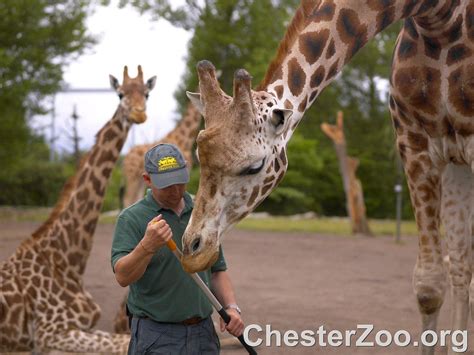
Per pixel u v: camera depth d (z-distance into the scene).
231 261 14.62
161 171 4.32
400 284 11.73
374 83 38.22
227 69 33.81
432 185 5.59
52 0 25.08
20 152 26.41
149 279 4.41
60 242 7.00
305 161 35.06
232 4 31.14
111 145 7.21
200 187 3.91
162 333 4.42
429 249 5.64
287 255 15.77
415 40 5.25
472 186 5.63
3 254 14.34
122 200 18.61
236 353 7.18
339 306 9.69
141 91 10.38
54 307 6.85
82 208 7.06
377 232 23.12
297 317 8.90
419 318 8.88
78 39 25.30
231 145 3.83
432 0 4.83
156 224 4.04
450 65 5.11
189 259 3.86
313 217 33.16
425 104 5.31
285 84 4.41
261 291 10.89
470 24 4.99
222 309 4.27
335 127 22.19
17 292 6.74
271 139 4.01
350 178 21.94
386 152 37.47
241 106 3.83
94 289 10.84
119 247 4.37
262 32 32.84
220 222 3.92
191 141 14.42
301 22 4.69
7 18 23.88
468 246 5.68
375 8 4.70
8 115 24.56
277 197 34.53
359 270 13.42
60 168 32.56
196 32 32.47
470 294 5.20
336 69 4.65
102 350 6.69
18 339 6.72
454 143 5.36
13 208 29.88
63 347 6.70
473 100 5.05
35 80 24.70
